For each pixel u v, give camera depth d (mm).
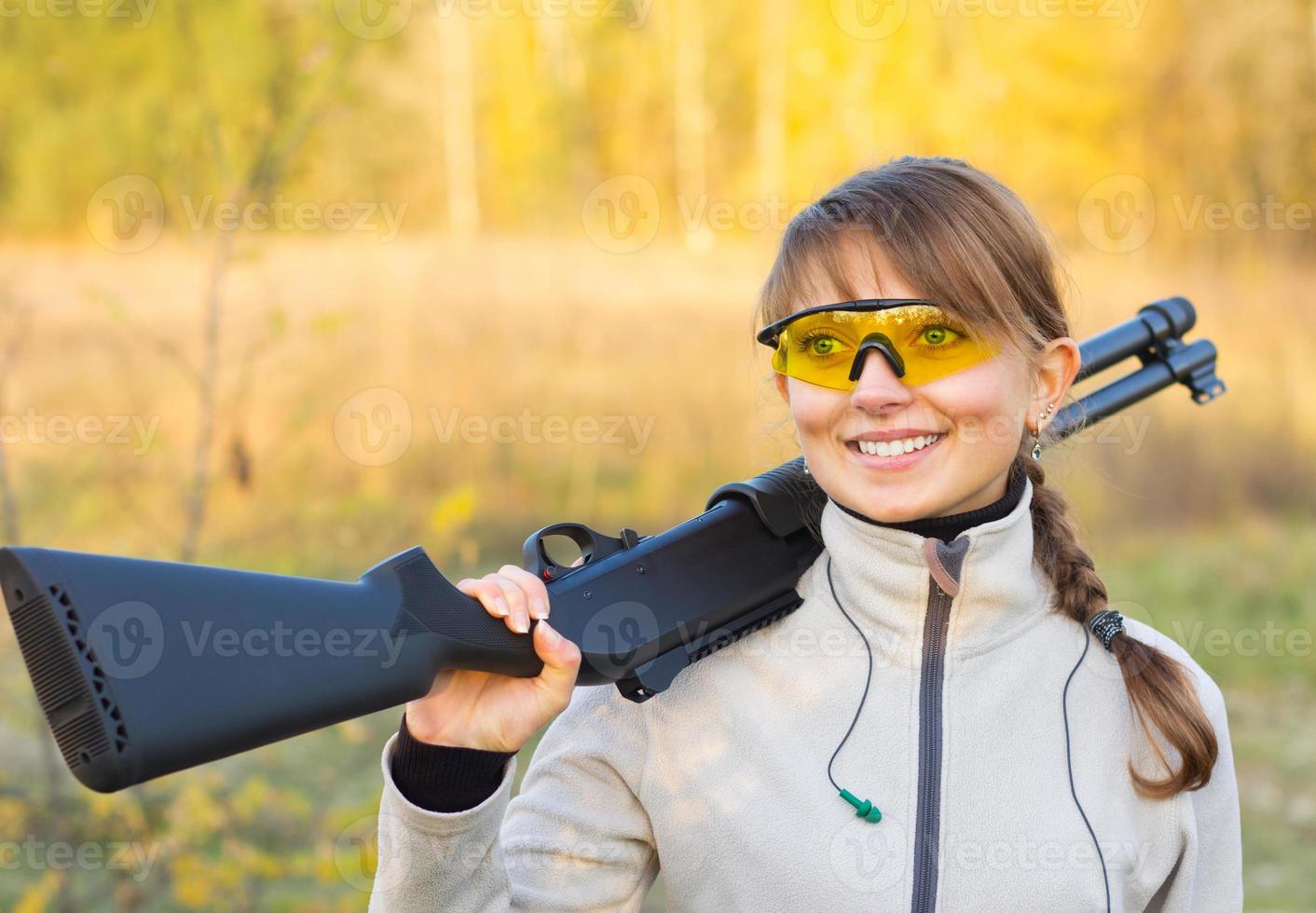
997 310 1956
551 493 10383
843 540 2078
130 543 6953
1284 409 12070
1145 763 2059
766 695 2086
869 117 17578
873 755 2025
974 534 1993
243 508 8062
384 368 10531
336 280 10773
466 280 11719
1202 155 18812
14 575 1411
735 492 2146
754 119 19219
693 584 2035
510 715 1837
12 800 4727
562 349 11492
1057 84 18234
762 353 7098
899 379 1949
